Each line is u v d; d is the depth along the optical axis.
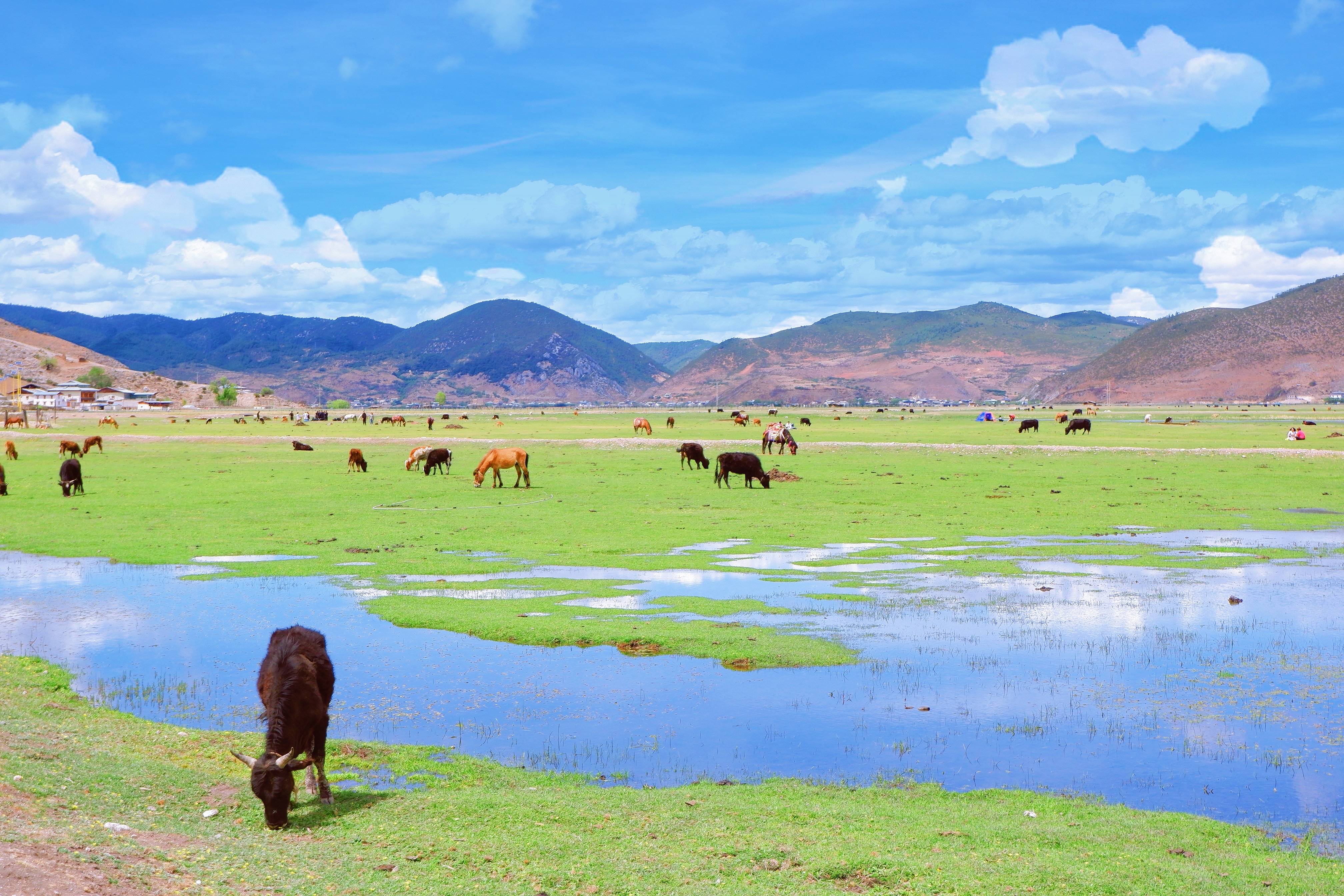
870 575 25.81
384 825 10.05
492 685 16.17
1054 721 14.34
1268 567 27.03
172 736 13.09
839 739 13.65
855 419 159.12
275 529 33.56
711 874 9.05
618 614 21.00
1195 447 74.69
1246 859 9.62
